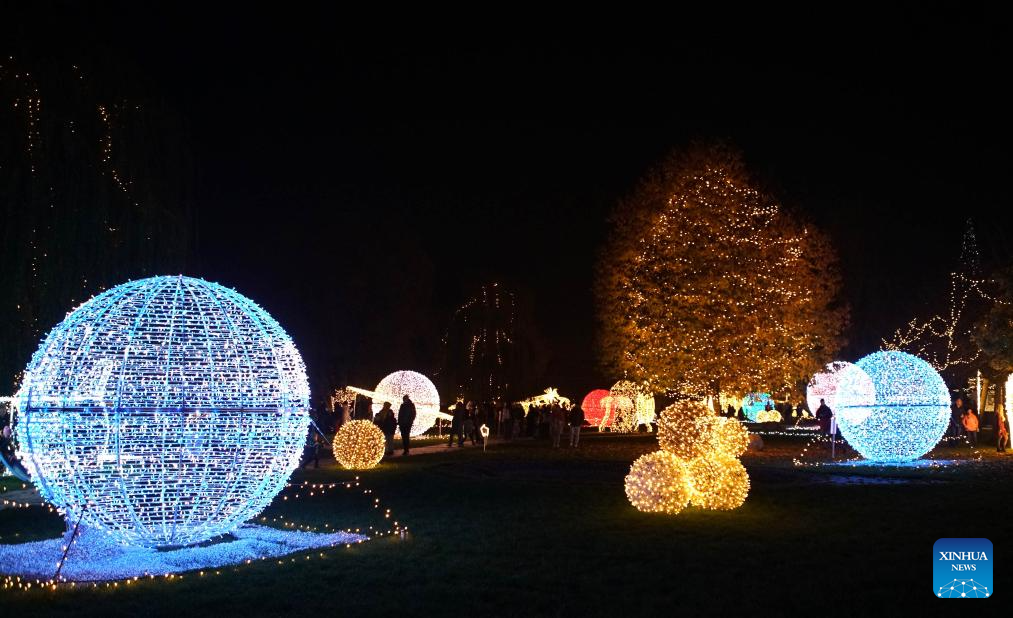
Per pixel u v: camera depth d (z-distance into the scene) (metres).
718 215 37.91
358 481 21.00
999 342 33.56
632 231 39.56
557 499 16.95
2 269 24.20
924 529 13.23
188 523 11.09
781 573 10.35
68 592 9.56
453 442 40.66
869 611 8.87
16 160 24.80
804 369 37.62
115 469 10.58
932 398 25.03
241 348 11.24
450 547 11.95
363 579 10.11
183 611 8.87
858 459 27.45
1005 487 18.81
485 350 67.19
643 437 45.75
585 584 9.88
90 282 25.97
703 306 37.44
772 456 29.53
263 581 10.01
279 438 11.41
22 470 17.25
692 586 9.78
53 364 10.79
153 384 10.71
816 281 38.31
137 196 27.98
